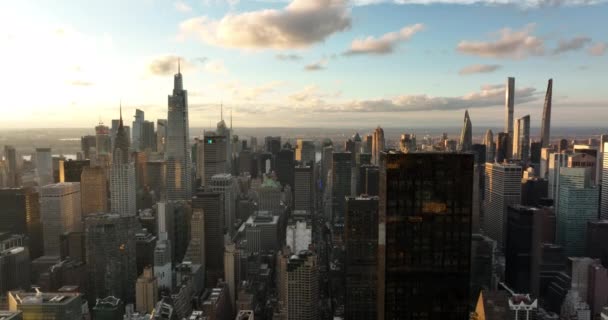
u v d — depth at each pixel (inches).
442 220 5374.0
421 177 5344.5
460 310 5447.8
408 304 5482.3
